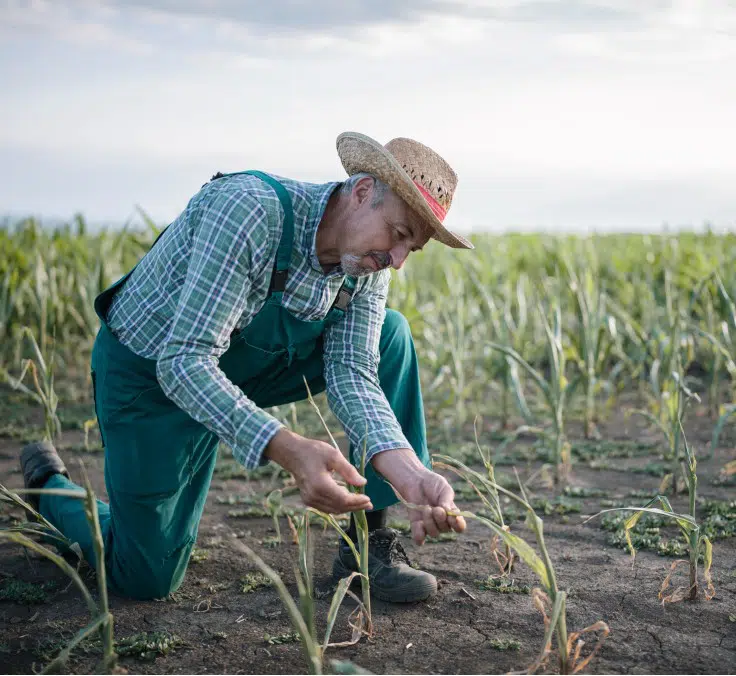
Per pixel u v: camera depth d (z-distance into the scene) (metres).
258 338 2.34
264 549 2.93
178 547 2.45
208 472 2.49
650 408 5.35
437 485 2.02
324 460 1.86
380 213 2.03
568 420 5.31
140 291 2.31
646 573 2.68
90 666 2.06
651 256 6.93
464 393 5.06
